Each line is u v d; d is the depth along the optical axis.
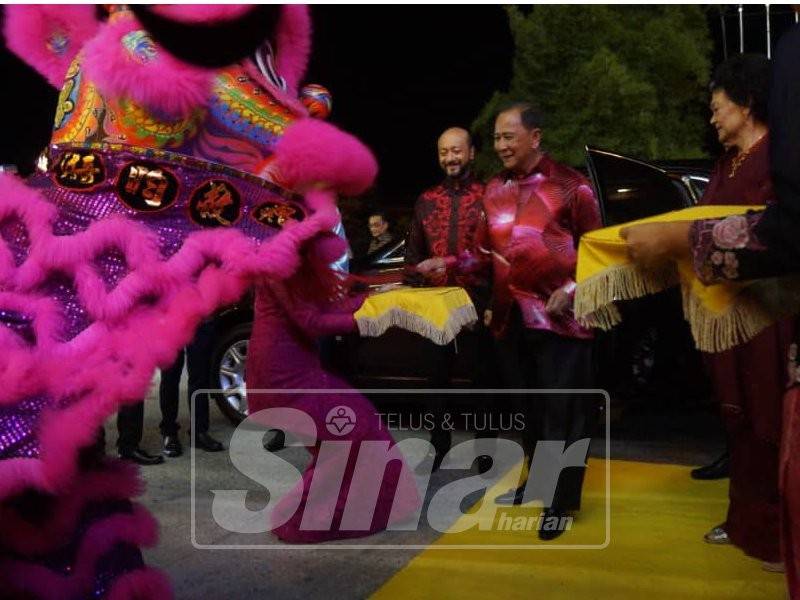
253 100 1.89
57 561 1.81
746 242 1.54
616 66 8.88
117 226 1.79
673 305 5.23
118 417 4.69
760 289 1.69
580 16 9.15
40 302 1.75
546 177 3.44
